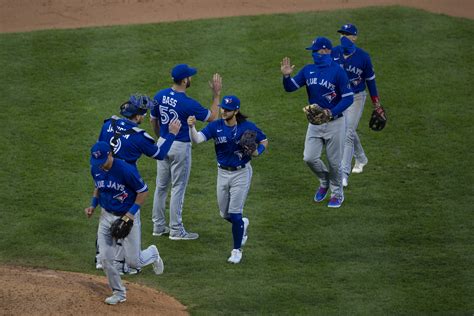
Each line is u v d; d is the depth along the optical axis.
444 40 67.94
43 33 69.12
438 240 43.84
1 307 33.00
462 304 37.16
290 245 43.47
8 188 49.31
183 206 48.34
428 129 56.94
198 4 74.50
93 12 73.19
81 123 57.03
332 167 46.72
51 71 63.56
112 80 62.25
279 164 53.12
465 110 59.03
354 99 49.78
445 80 62.72
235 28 69.69
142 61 64.75
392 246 43.25
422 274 40.25
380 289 38.69
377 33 68.81
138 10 73.50
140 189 35.06
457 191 49.44
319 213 47.12
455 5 74.06
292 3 74.50
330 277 39.97
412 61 65.12
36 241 43.62
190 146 43.41
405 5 73.69
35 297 34.12
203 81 62.09
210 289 38.69
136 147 38.00
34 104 59.34
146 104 38.50
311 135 46.38
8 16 72.44
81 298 34.84
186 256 42.50
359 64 48.88
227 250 43.28
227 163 41.03
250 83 62.06
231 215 41.34
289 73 45.88
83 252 42.69
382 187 50.16
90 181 50.53
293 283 39.31
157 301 36.81
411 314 36.22
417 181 50.75
